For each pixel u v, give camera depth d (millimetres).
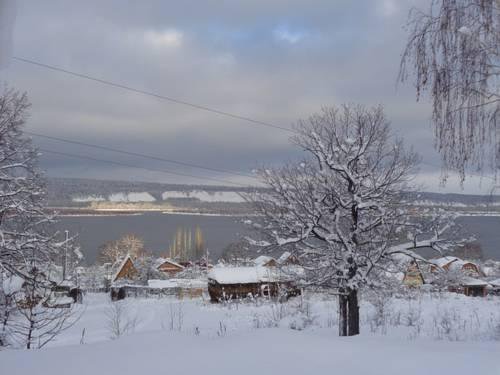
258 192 18109
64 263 30516
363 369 6027
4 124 20859
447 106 8086
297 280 17594
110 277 72375
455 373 5852
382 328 17234
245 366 6141
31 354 6961
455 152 8172
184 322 25281
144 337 8023
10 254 19531
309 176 18031
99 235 166375
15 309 13312
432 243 16047
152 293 55781
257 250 17516
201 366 6148
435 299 29234
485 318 19938
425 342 8273
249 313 26844
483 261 73188
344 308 16531
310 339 7809
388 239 16172
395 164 17797
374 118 17969
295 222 16797
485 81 7766
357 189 16734
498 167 8016
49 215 21891
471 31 7668
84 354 6891
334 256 16406
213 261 106500
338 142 18234
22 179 20922
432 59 8109
